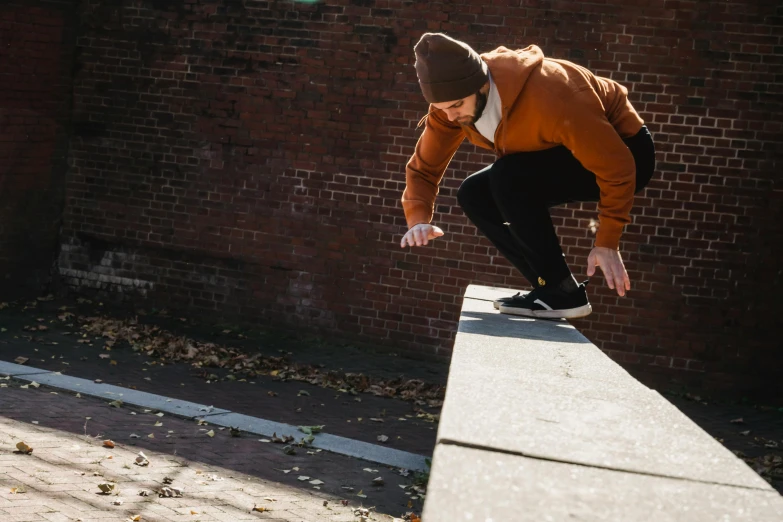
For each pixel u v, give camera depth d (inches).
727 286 362.6
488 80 115.9
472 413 52.0
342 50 393.1
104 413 268.7
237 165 412.8
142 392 296.0
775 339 360.8
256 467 231.5
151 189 426.6
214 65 411.8
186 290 424.8
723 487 40.9
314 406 310.8
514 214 126.7
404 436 282.5
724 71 354.9
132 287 433.4
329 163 399.5
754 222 359.3
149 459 226.4
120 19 424.5
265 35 403.2
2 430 233.1
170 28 417.4
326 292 404.5
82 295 441.4
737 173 358.0
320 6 394.0
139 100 425.1
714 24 353.7
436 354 391.2
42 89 424.2
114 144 430.9
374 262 397.1
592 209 369.1
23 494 187.3
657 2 356.5
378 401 327.3
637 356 370.3
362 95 392.2
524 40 369.1
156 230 427.5
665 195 363.3
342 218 399.9
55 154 434.3
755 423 333.7
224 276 418.9
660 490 39.6
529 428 49.6
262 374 350.9
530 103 115.3
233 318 418.3
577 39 364.2
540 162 125.6
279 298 411.2
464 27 375.6
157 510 188.1
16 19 409.4
